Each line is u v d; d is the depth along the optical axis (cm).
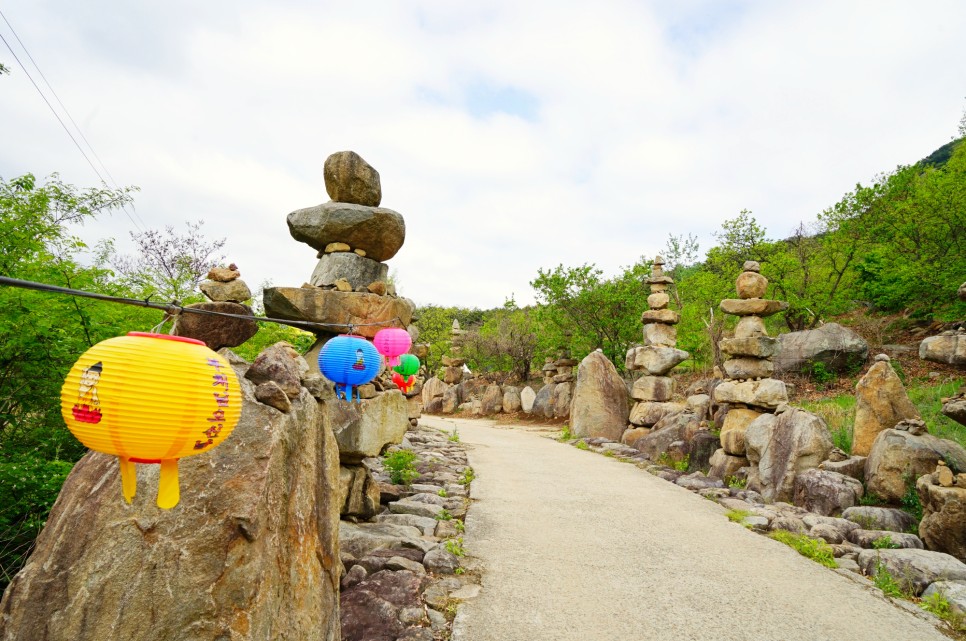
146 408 166
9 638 207
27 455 477
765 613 412
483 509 675
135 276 696
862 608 426
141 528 226
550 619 391
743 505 722
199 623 211
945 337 605
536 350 2423
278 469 261
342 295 559
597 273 1712
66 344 519
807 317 1616
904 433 683
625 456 1110
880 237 1490
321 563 293
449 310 3147
